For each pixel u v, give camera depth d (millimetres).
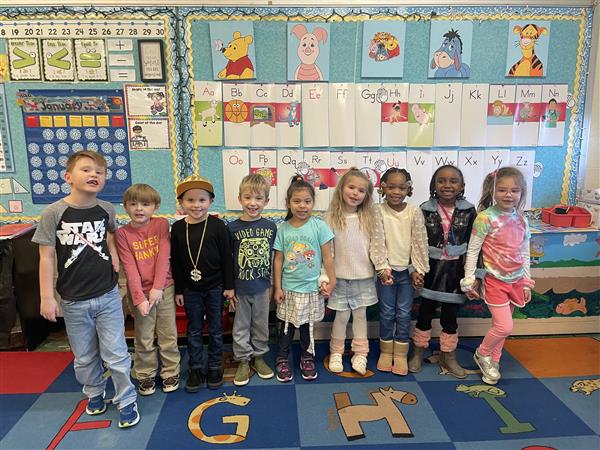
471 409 1863
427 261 2078
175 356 2033
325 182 2535
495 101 2498
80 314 1694
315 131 2482
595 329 2514
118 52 2385
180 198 1961
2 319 2299
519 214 2057
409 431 1723
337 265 2117
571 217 2438
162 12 2352
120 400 1742
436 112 2488
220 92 2436
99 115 2449
